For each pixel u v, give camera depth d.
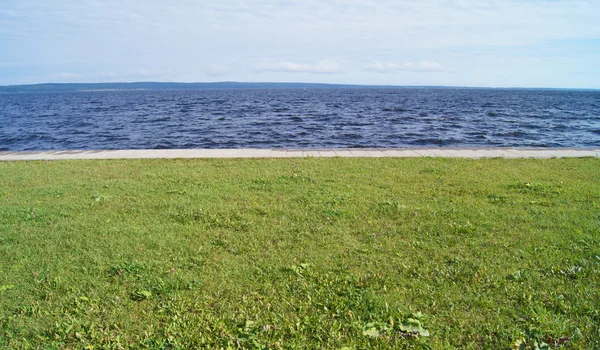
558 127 30.44
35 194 8.34
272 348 3.59
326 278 4.73
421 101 80.94
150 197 8.05
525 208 7.21
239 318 4.03
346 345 3.63
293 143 22.53
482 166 10.88
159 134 27.34
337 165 11.02
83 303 4.30
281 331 3.81
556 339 3.66
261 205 7.45
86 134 27.83
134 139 25.00
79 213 7.11
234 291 4.50
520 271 4.83
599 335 3.71
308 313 4.10
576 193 8.13
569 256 5.21
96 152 13.77
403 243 5.71
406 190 8.40
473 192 8.27
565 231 6.09
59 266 5.11
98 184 9.12
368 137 24.72
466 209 7.14
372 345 3.64
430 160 11.76
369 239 5.86
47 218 6.83
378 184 8.94
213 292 4.48
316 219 6.68
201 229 6.31
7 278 4.82
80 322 3.98
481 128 29.66
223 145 22.12
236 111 50.38
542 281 4.62
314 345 3.64
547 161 11.66
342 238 5.90
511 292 4.40
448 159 11.95
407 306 4.17
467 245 5.64
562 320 3.91
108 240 5.89
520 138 24.27
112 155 13.11
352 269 4.97
